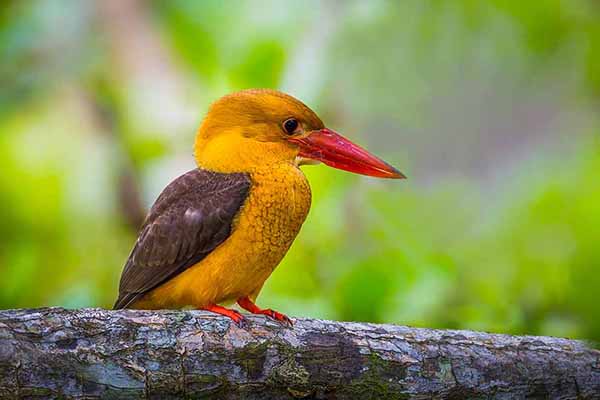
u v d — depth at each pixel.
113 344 7.10
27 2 13.02
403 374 7.40
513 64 13.29
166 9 13.38
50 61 12.98
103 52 13.12
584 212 8.84
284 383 7.32
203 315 7.37
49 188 12.80
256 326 7.36
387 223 11.48
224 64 12.72
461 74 13.36
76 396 7.00
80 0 13.18
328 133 8.89
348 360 7.36
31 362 6.93
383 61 12.79
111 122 13.05
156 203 8.68
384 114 13.27
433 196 12.22
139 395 7.12
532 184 11.60
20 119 13.10
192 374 7.19
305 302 10.33
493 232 11.48
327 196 11.55
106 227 12.64
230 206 8.27
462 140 13.81
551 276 10.38
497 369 7.49
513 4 12.29
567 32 12.31
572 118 12.34
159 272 8.35
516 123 13.65
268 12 12.73
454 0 12.49
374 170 8.83
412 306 10.02
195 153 8.90
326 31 12.46
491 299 10.45
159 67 13.14
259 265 8.38
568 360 7.58
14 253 11.84
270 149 8.61
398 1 12.59
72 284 11.73
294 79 12.22
